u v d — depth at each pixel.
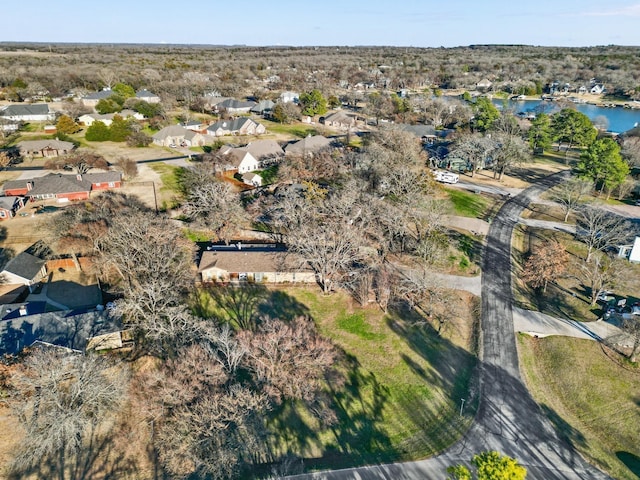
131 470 32.19
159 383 33.72
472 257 62.28
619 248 60.84
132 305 41.53
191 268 56.03
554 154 113.50
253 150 92.94
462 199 80.69
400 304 52.25
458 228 70.00
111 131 112.50
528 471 32.56
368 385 40.72
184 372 32.66
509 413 37.81
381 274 54.72
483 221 73.00
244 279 55.72
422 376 41.91
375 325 48.62
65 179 77.19
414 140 90.50
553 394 39.94
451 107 142.50
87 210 62.16
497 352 44.69
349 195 61.31
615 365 42.50
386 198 69.25
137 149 107.19
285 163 82.69
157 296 43.53
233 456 29.64
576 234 67.81
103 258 51.84
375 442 35.25
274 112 140.00
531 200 82.50
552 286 55.75
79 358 35.59
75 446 33.56
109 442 34.19
